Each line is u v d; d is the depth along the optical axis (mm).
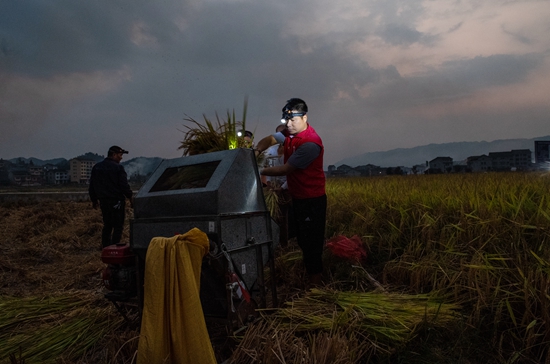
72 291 4730
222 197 2934
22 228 9469
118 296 3268
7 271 5926
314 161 3918
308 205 3957
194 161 3430
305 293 3879
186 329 2473
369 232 5484
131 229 3258
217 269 2820
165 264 2535
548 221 4141
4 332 3574
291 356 2602
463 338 2990
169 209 3111
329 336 2766
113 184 6719
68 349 3180
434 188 8117
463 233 4441
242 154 3270
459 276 3693
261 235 3395
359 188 9703
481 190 6637
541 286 3035
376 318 3066
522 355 2840
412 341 3010
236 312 2936
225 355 2963
